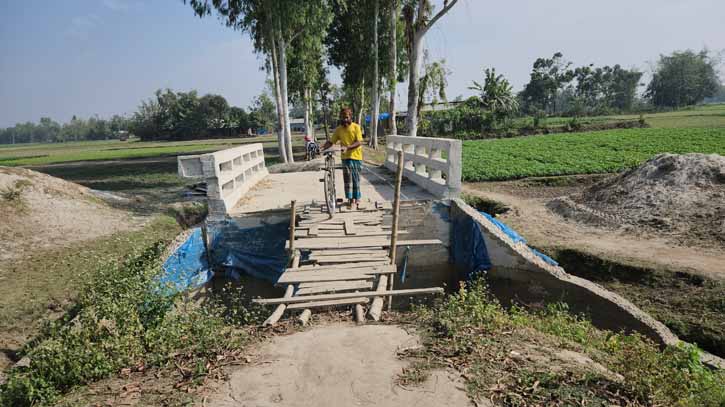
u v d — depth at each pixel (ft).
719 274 27.37
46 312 23.80
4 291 25.70
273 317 20.17
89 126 584.40
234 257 33.73
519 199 56.29
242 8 77.15
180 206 47.42
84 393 14.34
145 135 348.79
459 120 175.63
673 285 27.91
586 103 350.43
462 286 22.58
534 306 29.50
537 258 30.63
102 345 16.52
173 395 13.47
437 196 37.45
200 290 31.04
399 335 16.83
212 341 17.04
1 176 39.73
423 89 90.58
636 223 39.19
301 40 88.33
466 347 15.49
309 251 28.27
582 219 43.70
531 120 199.00
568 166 72.84
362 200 37.29
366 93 149.79
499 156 91.97
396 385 13.25
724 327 23.30
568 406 12.08
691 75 328.70
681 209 38.73
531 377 13.43
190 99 345.10
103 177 82.74
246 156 45.57
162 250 29.40
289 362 14.98
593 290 26.94
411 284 35.96
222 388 13.58
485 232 31.86
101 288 20.39
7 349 20.49
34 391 14.49
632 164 68.69
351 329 17.80
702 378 14.48
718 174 41.11
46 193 41.06
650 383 12.88
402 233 30.35
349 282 23.85
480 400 12.38
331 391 13.09
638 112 297.12
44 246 33.27
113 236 36.68
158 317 19.06
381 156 95.96
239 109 341.41
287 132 83.92
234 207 35.58
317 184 47.60
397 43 107.55
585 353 16.55
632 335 19.52
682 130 122.72
